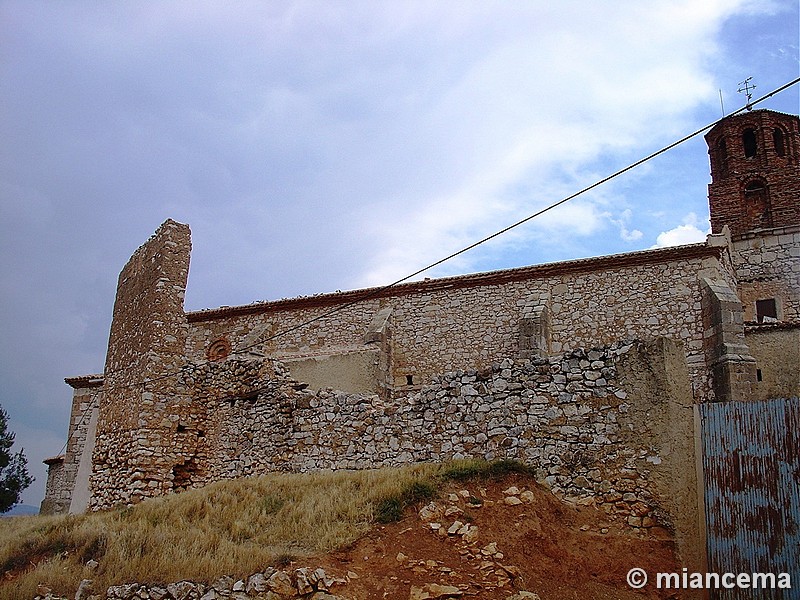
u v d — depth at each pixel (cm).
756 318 2627
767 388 2116
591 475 1320
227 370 2111
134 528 1380
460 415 1540
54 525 1541
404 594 1056
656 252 2222
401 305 2569
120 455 2022
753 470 1168
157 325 2084
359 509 1311
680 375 1328
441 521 1239
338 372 2403
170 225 2203
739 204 2855
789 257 2642
